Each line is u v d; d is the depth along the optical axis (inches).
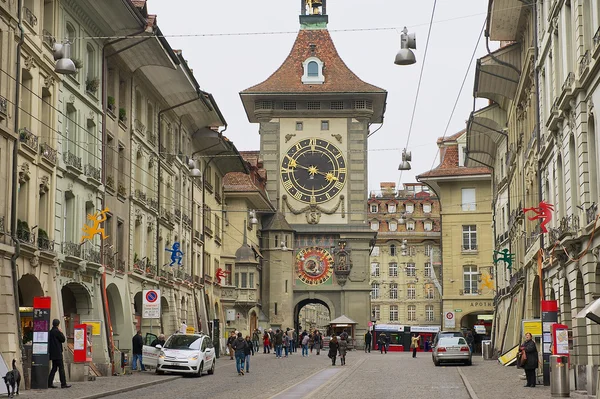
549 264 1508.4
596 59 1067.3
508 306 2374.5
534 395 1100.5
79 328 1408.7
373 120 3959.2
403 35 1000.9
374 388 1270.9
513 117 2183.8
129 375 1609.3
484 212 3331.7
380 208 5915.4
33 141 1370.6
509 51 1985.7
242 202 3351.4
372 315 5831.7
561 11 1320.1
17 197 1315.2
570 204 1288.1
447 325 2659.9
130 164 1920.5
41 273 1396.4
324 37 3863.2
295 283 3705.7
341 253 3695.9
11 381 1074.7
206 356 1669.5
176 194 2407.7
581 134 1183.6
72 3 1544.0
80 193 1593.3
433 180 3346.5
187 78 2079.2
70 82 1540.4
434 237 5816.9
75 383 1346.0
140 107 2025.1
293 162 3735.2
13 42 1280.8
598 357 1165.1
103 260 1695.4
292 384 1387.8
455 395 1139.9
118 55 1811.0
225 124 2600.9
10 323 1234.0
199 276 2716.5
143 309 1711.4
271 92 3693.4
